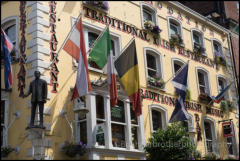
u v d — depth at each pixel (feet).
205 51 79.46
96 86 51.39
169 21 73.87
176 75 61.52
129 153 53.16
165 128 63.26
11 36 54.49
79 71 47.42
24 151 46.37
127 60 53.31
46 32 51.44
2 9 55.88
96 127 49.14
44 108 47.52
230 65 86.22
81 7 57.62
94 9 59.62
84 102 51.47
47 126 47.11
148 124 60.23
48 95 48.55
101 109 52.42
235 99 83.35
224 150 73.41
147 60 66.49
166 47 70.13
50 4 53.31
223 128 74.43
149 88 63.16
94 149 48.24
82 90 46.44
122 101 55.83
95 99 51.01
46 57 50.26
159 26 70.64
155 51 67.31
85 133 50.08
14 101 49.80
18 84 50.14
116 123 53.01
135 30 65.21
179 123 60.34
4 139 48.62
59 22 53.57
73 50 48.62
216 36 85.30
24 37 51.65
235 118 80.79
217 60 81.87
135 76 52.80
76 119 50.75
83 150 47.39
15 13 54.19
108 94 52.95
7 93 50.37
